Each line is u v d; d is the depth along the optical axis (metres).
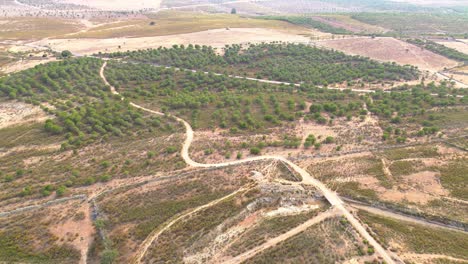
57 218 64.88
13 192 71.62
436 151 89.75
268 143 94.19
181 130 102.81
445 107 120.75
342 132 102.38
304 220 66.31
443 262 56.38
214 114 112.75
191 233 63.25
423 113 114.69
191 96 129.75
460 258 57.47
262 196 72.75
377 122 109.38
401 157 87.38
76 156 86.38
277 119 110.00
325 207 71.00
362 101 130.12
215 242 61.62
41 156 86.06
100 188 73.56
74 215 65.75
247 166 83.31
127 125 102.50
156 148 91.25
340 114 114.69
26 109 108.44
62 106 109.44
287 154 89.50
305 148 92.44
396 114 115.81
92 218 65.56
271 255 57.62
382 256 57.66
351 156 88.69
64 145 88.94
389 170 82.25
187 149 91.25
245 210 69.12
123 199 70.25
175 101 121.88
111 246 60.03
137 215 66.69
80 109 106.75
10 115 104.81
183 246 60.62
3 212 65.44
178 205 69.50
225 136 99.56
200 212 67.88
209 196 72.31
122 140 95.44
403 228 64.81
